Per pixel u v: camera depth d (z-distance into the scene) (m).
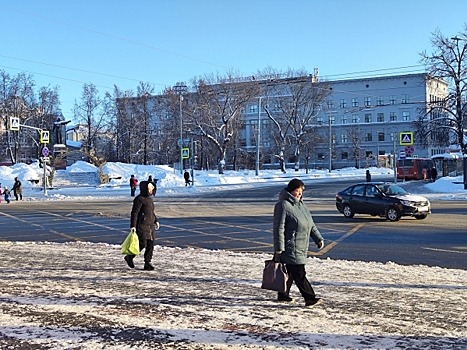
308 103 90.12
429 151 97.00
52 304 8.23
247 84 76.12
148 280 10.29
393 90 115.50
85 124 92.25
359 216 24.95
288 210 7.91
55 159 61.59
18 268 11.72
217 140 76.38
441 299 8.64
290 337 6.50
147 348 6.12
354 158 115.12
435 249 14.88
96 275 10.84
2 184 57.53
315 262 12.55
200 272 11.21
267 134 104.81
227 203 35.44
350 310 7.85
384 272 11.16
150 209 11.62
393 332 6.71
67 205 36.19
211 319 7.35
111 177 64.44
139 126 90.44
